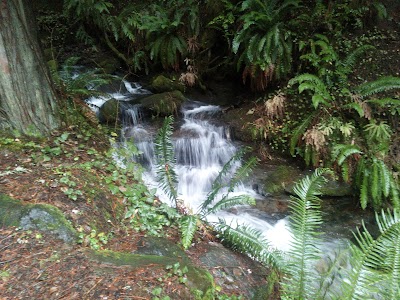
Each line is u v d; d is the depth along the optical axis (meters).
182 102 7.61
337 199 5.93
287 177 6.15
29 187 3.81
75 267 3.01
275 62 6.75
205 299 3.00
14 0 4.34
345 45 7.36
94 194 3.98
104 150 5.14
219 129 7.09
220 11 7.91
